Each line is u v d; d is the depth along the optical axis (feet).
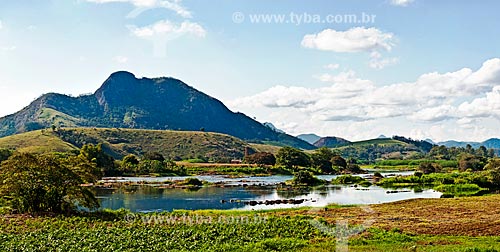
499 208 209.56
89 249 115.96
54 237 132.16
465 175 413.80
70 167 199.82
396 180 424.05
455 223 164.45
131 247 119.96
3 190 184.75
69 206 195.72
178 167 593.83
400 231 147.02
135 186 387.55
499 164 517.96
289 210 218.38
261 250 112.88
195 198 296.51
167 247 119.55
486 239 129.90
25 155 191.21
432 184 404.77
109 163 531.91
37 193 187.42
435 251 107.55
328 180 476.13
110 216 183.11
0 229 145.38
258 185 409.28
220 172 602.44
